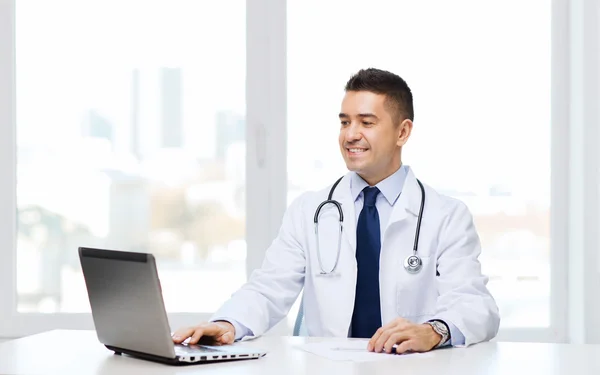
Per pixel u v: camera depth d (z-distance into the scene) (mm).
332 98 2910
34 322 2883
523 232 2908
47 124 2930
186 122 2939
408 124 2035
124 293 1465
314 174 2912
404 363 1477
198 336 1631
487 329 1765
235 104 2932
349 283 1979
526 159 2908
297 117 2916
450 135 2908
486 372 1391
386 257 1988
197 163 2934
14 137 2902
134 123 2939
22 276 2926
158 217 2938
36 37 2928
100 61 2939
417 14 2912
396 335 1591
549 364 1473
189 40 2938
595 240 2756
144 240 2941
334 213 2055
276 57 2893
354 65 2916
